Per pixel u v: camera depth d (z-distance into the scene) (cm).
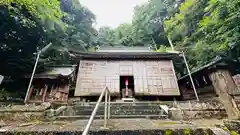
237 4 594
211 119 479
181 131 190
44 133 188
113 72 1066
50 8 1142
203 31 944
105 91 281
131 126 238
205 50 936
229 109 505
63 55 1644
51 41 1416
